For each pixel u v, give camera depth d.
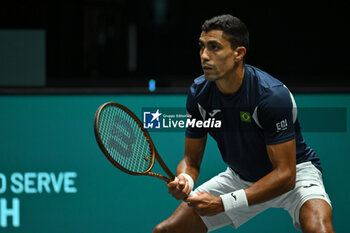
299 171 7.78
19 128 10.77
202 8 22.89
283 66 23.44
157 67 22.84
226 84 7.24
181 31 22.84
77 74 21.91
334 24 23.02
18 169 10.70
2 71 13.61
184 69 23.17
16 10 21.75
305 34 23.20
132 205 10.62
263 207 8.05
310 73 23.50
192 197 7.13
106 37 21.58
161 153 10.75
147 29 22.45
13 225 10.60
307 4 22.86
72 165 10.71
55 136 10.77
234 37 6.90
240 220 8.20
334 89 11.20
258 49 23.38
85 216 10.63
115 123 8.36
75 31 21.94
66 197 10.66
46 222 10.62
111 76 20.95
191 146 7.94
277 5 22.95
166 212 10.61
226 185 8.34
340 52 23.11
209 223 8.00
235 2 22.91
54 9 21.80
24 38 13.62
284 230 10.46
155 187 10.60
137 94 10.95
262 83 7.18
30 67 13.64
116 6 21.50
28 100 10.79
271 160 7.29
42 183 10.70
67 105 10.85
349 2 22.70
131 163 8.26
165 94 10.94
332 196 10.71
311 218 7.09
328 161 10.78
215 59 6.91
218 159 10.61
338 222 10.66
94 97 10.87
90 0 21.20
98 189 10.65
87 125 10.84
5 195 10.62
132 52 22.48
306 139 10.85
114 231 10.64
